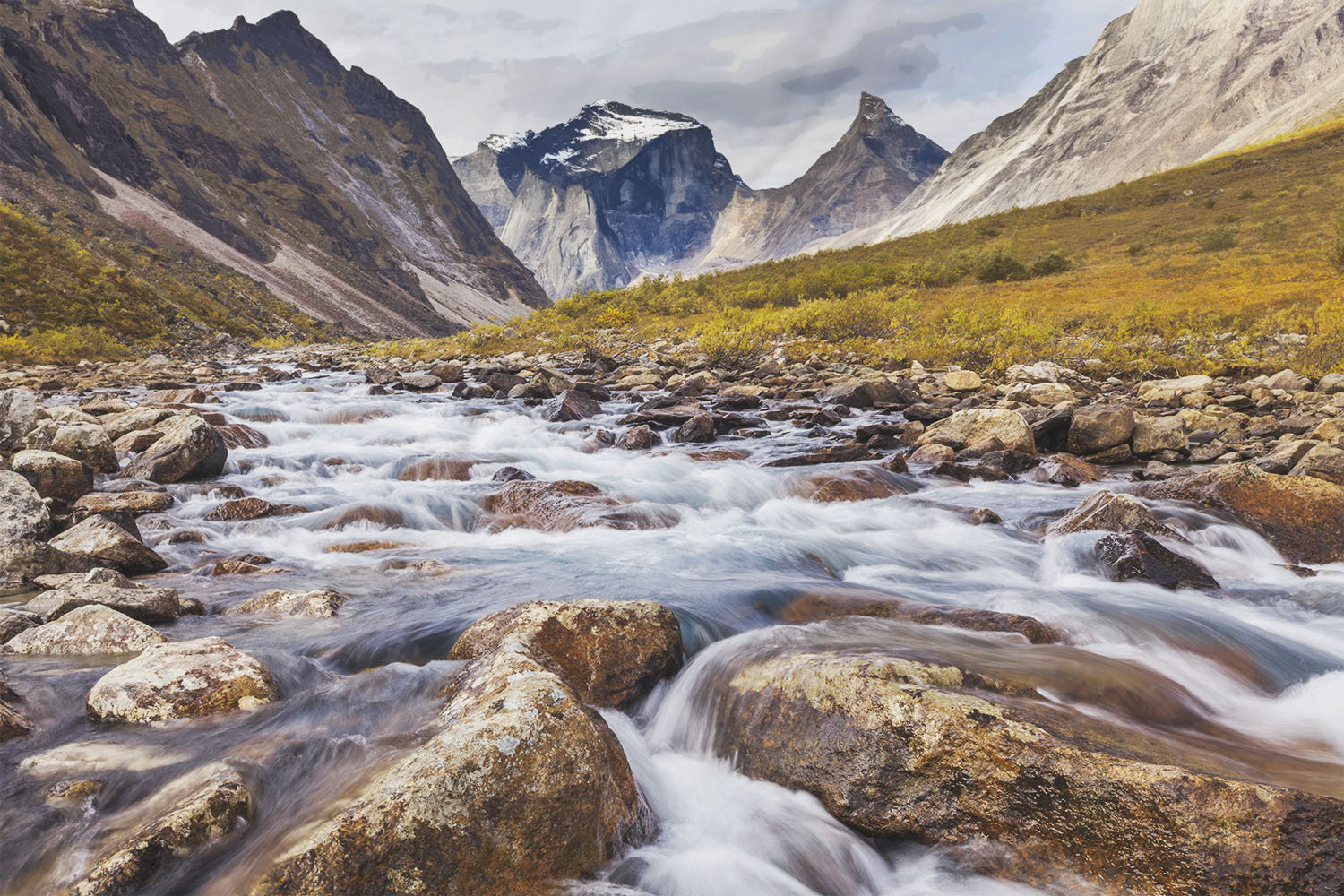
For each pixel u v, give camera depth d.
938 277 40.03
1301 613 5.66
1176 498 8.42
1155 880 2.79
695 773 3.82
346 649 4.80
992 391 17.08
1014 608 5.48
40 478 8.21
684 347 29.23
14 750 3.49
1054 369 19.39
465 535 8.14
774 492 9.65
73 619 4.75
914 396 16.64
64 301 59.84
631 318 39.12
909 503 8.96
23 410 10.08
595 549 7.23
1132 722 3.78
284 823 2.94
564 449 12.57
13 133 159.50
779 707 3.81
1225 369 19.06
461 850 2.74
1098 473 10.59
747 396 17.36
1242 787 2.79
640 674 4.39
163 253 145.75
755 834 3.35
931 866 3.13
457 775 2.83
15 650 4.63
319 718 3.84
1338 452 8.76
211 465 10.26
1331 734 3.88
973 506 8.79
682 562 6.77
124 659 4.55
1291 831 2.68
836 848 3.27
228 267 180.50
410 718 3.81
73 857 2.80
